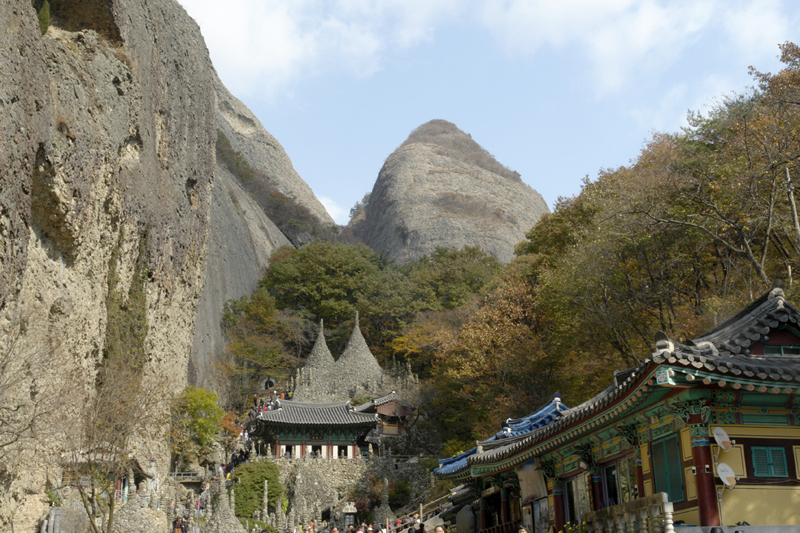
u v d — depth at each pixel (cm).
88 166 3716
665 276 3816
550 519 2358
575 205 5369
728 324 1747
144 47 4972
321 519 4772
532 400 4738
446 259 9688
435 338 6306
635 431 1812
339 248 10094
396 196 16688
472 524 3142
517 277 5766
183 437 5312
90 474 2930
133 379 3806
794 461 1560
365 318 9000
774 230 3369
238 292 9469
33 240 3325
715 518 1493
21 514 2953
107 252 4219
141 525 3166
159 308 5306
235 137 17875
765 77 3391
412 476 5453
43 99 3169
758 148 3075
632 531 1628
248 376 8156
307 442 5969
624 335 3956
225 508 3572
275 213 14200
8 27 2839
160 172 5372
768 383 1462
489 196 16862
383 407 6366
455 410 6159
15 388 2780
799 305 2733
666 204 3500
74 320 3631
